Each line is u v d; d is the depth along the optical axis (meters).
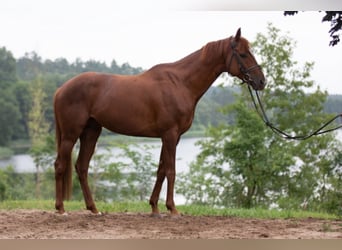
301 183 18.52
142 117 8.17
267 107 23.45
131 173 20.27
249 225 7.98
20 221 8.12
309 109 23.52
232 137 18.92
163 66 8.42
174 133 8.12
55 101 8.45
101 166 20.75
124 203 11.32
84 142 8.68
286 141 19.31
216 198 19.14
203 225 7.85
